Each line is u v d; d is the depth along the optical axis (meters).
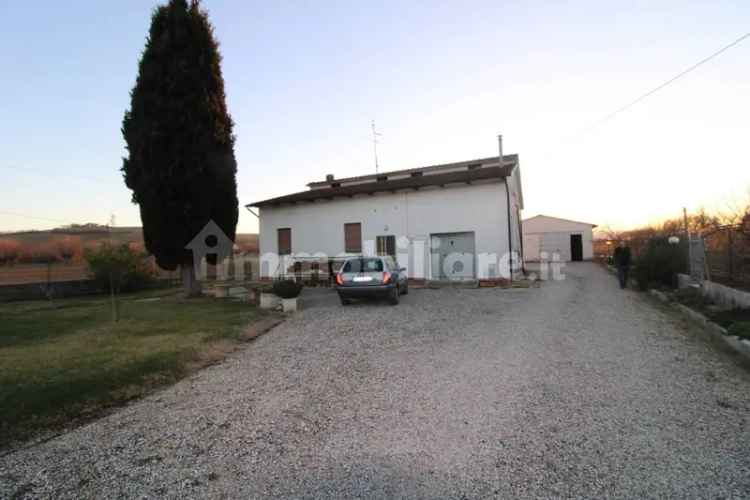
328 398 4.33
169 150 12.48
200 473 2.90
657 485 2.62
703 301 9.07
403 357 5.83
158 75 12.50
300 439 3.40
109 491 2.70
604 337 6.70
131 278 17.31
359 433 3.47
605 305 10.12
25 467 3.03
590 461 2.93
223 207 13.73
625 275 13.83
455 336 7.04
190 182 12.64
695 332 6.89
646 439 3.23
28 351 6.28
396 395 4.36
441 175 19.28
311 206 19.64
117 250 9.84
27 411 3.97
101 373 5.10
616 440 3.23
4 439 3.47
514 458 3.00
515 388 4.45
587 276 18.88
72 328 8.41
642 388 4.36
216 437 3.48
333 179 28.34
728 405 3.87
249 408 4.12
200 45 13.11
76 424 3.83
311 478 2.79
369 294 10.55
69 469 2.99
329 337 7.26
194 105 12.84
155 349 6.33
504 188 15.98
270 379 5.04
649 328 7.31
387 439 3.35
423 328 7.77
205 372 5.45
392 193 17.86
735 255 8.60
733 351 5.70
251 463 3.02
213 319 9.10
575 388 4.40
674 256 12.52
